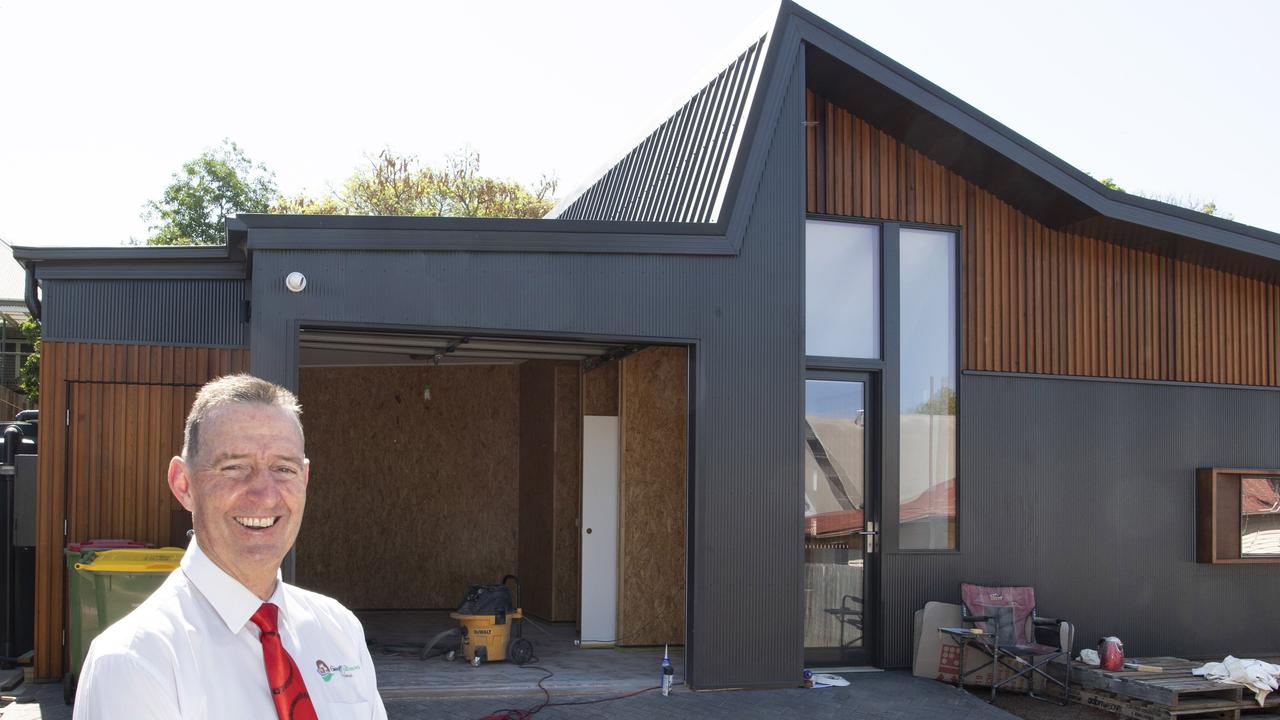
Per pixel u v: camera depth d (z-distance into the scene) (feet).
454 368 39.60
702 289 26.07
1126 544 32.53
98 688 6.07
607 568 31.71
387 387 39.34
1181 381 33.76
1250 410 34.68
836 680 27.45
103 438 25.05
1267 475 33.88
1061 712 26.27
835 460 29.58
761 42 28.37
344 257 23.16
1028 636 28.60
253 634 6.70
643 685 25.96
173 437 25.45
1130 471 32.81
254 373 22.43
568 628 34.73
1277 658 33.01
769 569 26.35
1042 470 31.71
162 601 6.55
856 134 30.04
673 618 31.53
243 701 6.49
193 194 118.83
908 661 29.53
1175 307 33.91
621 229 25.18
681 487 31.94
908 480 30.19
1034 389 31.83
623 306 25.30
